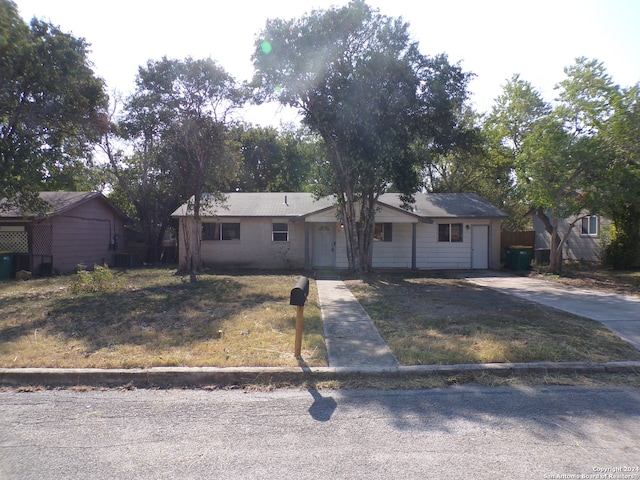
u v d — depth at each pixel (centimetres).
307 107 1551
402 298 1140
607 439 387
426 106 1488
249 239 2009
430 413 446
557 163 1425
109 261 2394
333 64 1453
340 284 1448
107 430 409
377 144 1445
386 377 554
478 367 567
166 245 2827
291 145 3344
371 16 1438
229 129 1706
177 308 984
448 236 2003
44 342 691
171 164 1830
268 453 364
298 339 612
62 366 567
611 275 1670
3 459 356
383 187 1683
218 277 1636
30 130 1458
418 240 2000
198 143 1656
